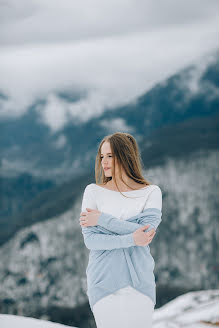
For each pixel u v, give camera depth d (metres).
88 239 1.83
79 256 54.06
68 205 60.72
